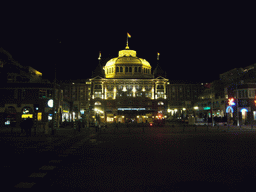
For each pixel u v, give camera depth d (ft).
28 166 32.65
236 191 21.20
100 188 22.48
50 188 22.56
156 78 293.43
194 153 42.88
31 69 278.67
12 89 165.99
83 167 31.78
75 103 337.72
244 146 52.75
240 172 28.35
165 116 284.20
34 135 89.92
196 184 23.48
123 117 280.10
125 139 72.43
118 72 308.40
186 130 119.24
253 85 181.16
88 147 52.85
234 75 274.36
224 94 232.73
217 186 22.71
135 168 30.91
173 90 361.10
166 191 21.38
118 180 25.21
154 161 35.53
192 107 342.64
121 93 294.05
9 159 38.11
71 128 152.15
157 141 65.46
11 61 234.38
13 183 24.31
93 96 291.17
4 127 156.35
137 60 311.68
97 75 294.87
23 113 165.17
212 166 31.76
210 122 190.19
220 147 51.06
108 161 35.83
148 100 288.30
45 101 166.71
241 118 176.14
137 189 22.06
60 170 30.12
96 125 113.70
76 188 22.54
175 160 36.19
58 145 57.26
